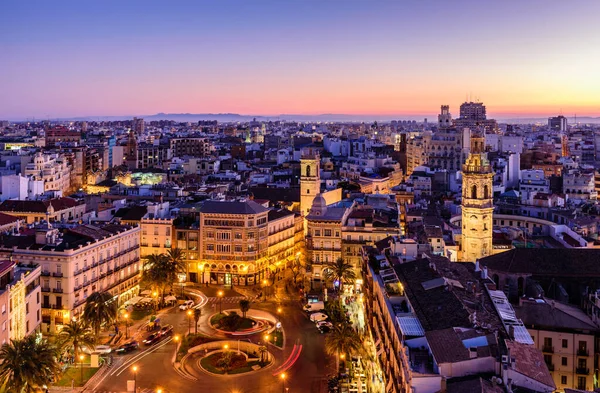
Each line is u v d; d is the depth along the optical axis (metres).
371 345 138.38
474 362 81.06
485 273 126.94
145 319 170.38
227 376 132.25
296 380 130.50
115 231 185.00
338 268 182.38
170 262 183.62
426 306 104.38
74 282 160.12
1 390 104.62
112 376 132.12
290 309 180.75
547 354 118.94
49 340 154.38
